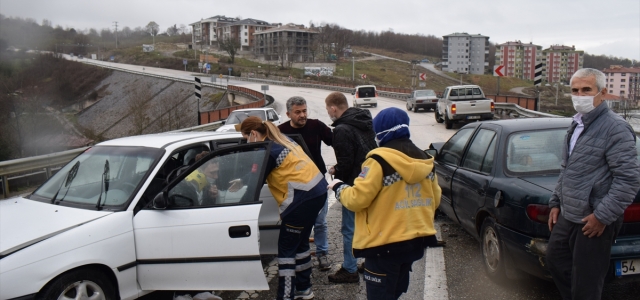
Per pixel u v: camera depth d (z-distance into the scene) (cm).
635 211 372
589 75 317
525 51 15888
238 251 389
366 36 19300
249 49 15788
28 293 336
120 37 19688
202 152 488
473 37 14675
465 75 13800
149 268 396
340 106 452
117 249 382
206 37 17038
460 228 645
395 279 318
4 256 342
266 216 470
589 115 321
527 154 472
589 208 318
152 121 5416
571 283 336
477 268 501
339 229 658
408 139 324
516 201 416
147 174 422
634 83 7338
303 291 433
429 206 321
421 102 3161
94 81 8838
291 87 8000
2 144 3381
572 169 327
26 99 3853
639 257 370
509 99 2633
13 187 1002
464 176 534
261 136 429
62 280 351
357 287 466
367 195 306
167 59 12975
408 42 19625
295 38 14125
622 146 307
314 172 415
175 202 400
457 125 2238
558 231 341
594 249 318
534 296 430
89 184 436
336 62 13775
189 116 5816
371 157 312
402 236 308
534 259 395
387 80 11844
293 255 415
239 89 6072
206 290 406
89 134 4809
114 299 385
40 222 385
